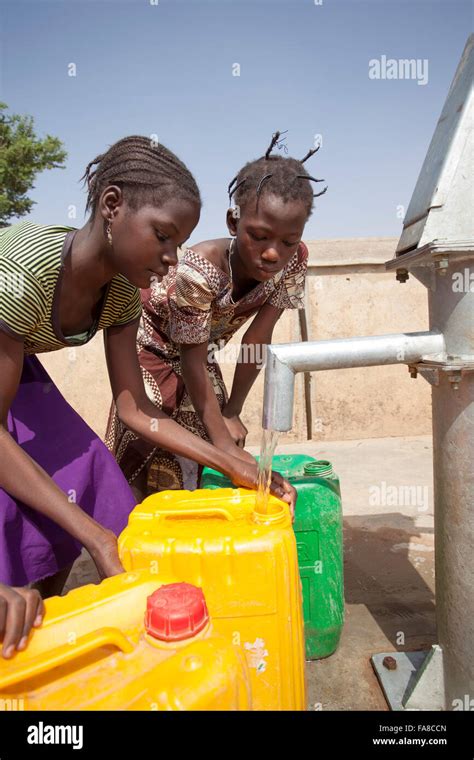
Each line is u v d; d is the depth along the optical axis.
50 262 1.42
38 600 0.99
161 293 2.17
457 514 1.54
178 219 1.35
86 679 0.92
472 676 1.56
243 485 1.69
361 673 1.90
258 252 1.73
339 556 1.94
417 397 4.98
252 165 1.71
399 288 4.86
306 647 1.95
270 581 1.26
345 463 4.27
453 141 1.44
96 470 1.75
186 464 2.28
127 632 0.99
